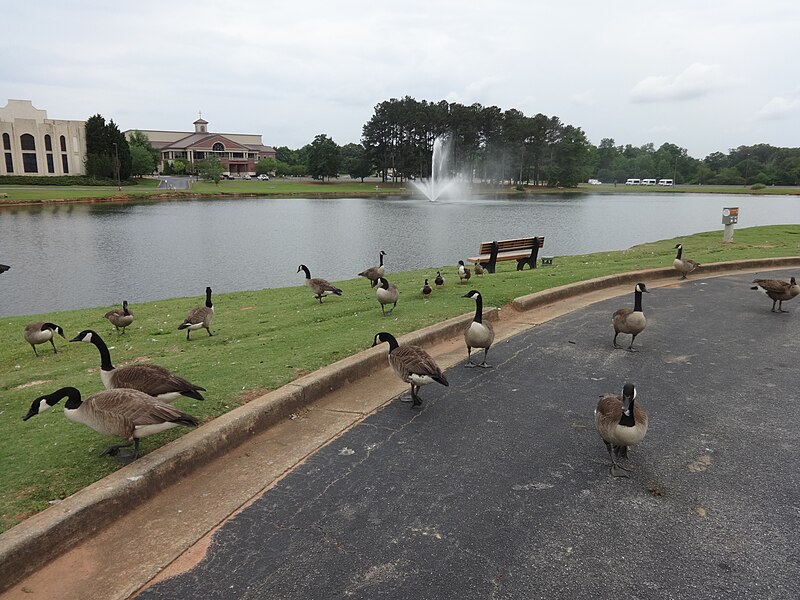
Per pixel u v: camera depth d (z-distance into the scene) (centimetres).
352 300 1382
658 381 719
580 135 11750
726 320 1021
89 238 3378
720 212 5975
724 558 385
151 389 544
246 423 557
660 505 448
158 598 352
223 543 404
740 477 488
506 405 650
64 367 936
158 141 15500
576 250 3008
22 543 366
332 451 539
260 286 2062
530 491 470
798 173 14062
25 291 1973
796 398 660
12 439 559
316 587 361
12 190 7231
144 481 451
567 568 376
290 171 14925
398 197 8669
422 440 562
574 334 933
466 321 963
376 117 10825
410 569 377
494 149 10650
